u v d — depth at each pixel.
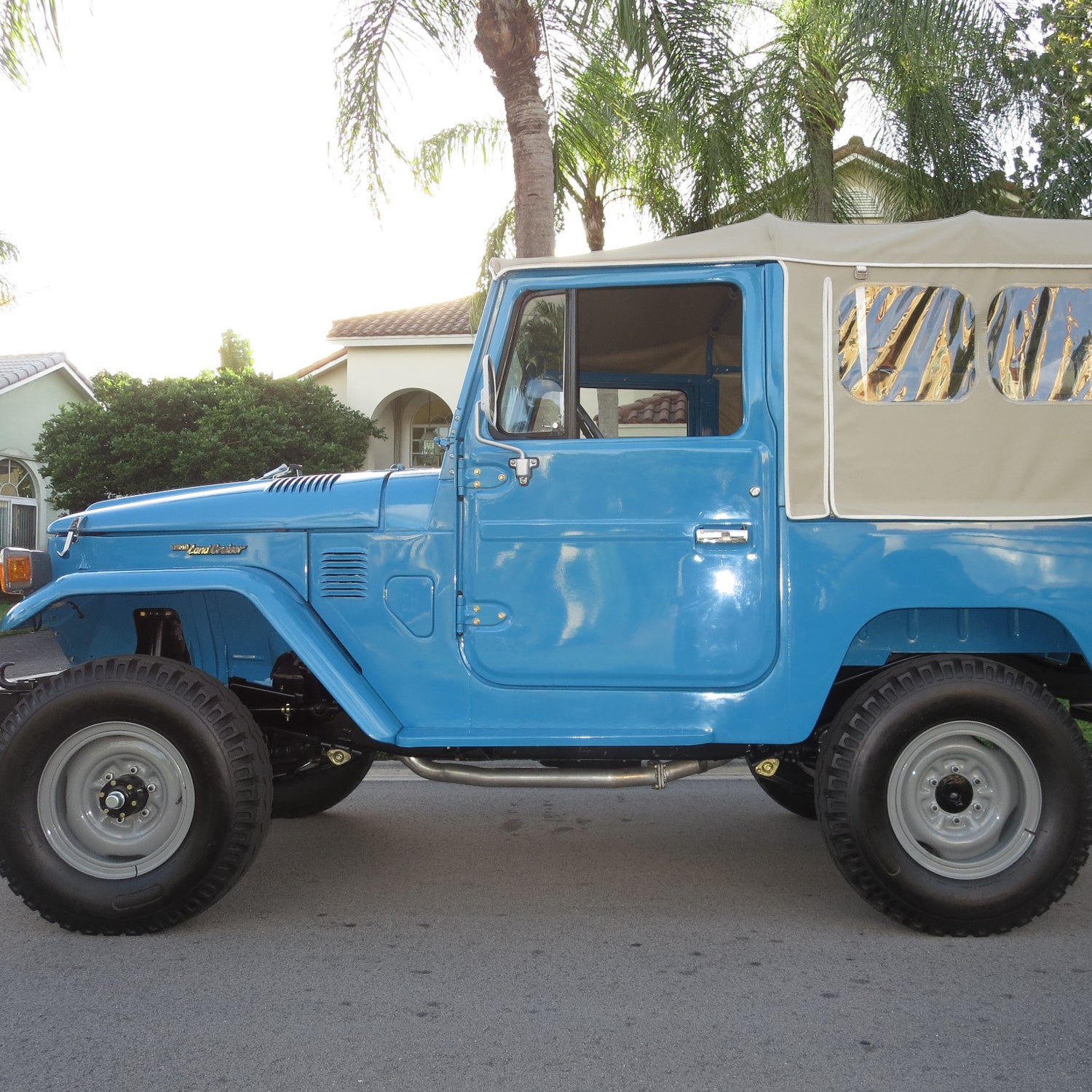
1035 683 3.68
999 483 3.71
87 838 3.72
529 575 3.79
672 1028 2.96
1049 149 10.98
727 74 10.34
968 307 3.76
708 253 3.79
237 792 3.62
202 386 19.30
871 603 3.69
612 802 5.75
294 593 3.91
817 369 3.73
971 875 3.65
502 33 9.04
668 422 4.44
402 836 5.04
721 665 3.71
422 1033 2.94
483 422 3.84
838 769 3.65
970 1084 2.64
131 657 3.77
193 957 3.52
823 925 3.83
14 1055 2.81
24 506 22.95
